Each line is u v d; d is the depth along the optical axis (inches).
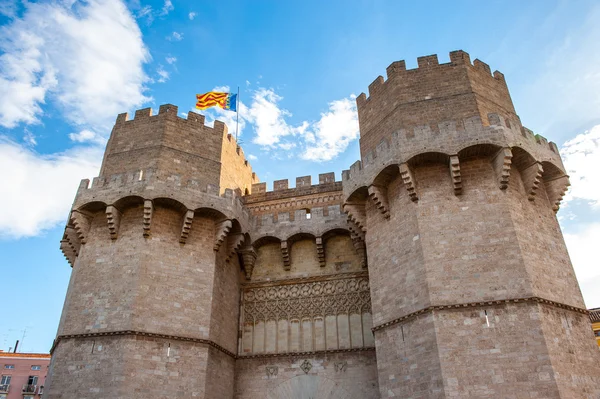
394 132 1034.1
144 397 926.4
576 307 906.7
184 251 1100.5
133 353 949.2
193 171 1194.6
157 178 1099.9
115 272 1042.1
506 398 776.9
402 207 1010.7
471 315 850.8
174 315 1026.7
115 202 1082.7
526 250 898.1
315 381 1135.0
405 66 1142.3
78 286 1050.7
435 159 994.7
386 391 918.4
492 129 967.0
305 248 1301.7
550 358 785.6
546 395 764.0
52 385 948.6
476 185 963.3
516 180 987.9
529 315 826.8
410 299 924.0
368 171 1068.5
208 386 1016.9
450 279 888.9
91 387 926.4
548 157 1028.5
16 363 2578.7
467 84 1082.7
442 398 800.9
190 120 1259.8
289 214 1343.5
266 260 1310.3
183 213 1119.0
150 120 1232.8
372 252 1061.1
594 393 826.2
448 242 923.4
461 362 816.9
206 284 1096.2
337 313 1206.3
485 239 909.2
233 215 1164.5
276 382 1153.4
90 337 980.6
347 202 1122.0
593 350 884.6
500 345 815.1
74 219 1097.4
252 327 1239.5
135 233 1077.8
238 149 1408.7
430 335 858.1
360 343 1158.3
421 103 1079.6
